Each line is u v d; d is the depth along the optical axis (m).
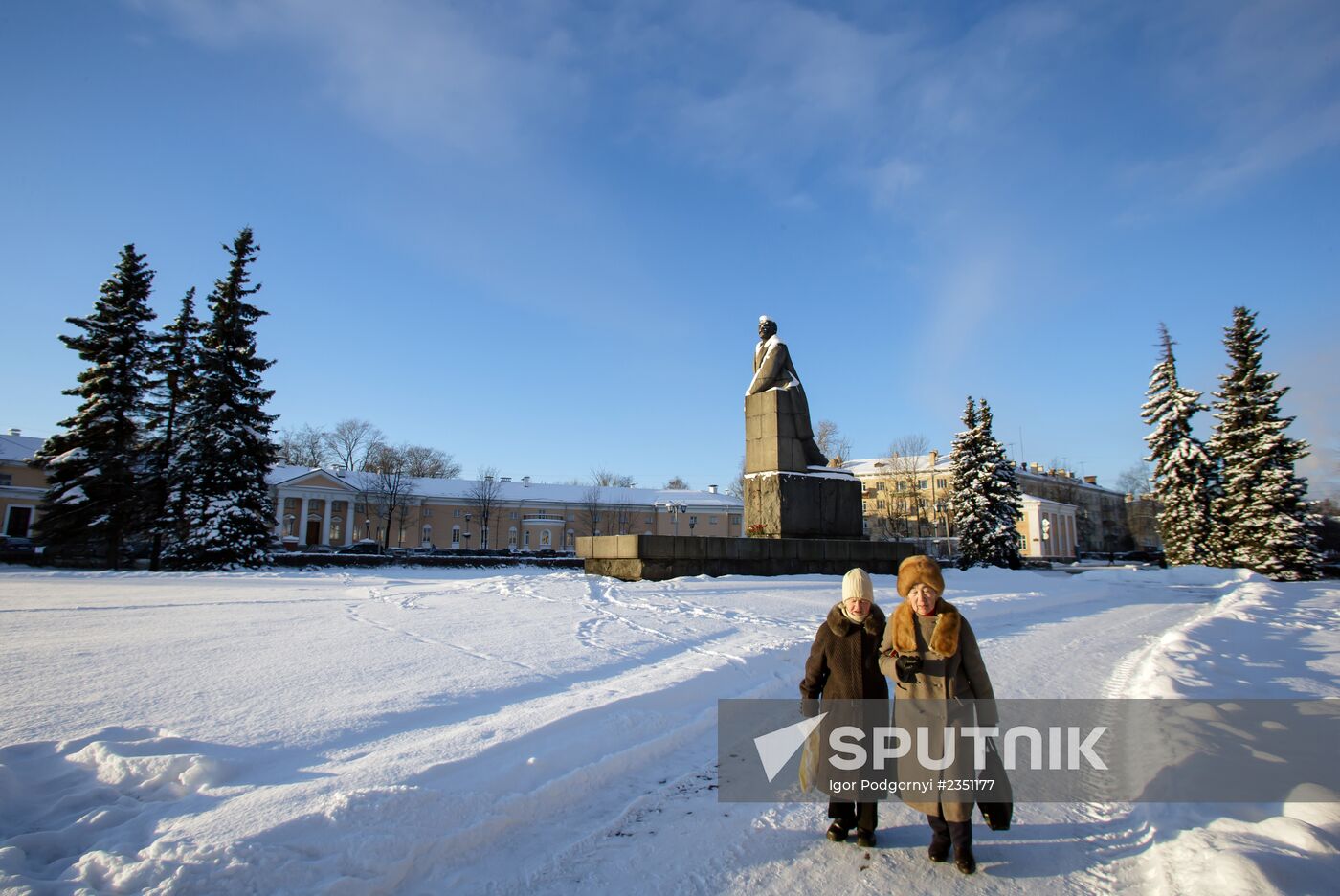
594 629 10.20
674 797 5.06
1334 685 8.73
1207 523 38.62
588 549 18.09
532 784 4.91
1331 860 3.85
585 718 6.05
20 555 35.88
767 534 18.83
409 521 75.50
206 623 10.31
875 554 19.67
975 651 4.19
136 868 3.38
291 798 4.18
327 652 8.20
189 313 34.84
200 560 29.67
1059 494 97.44
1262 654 11.12
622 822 4.64
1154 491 41.03
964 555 47.03
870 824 4.32
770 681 8.09
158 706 5.90
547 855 4.18
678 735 6.21
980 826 4.67
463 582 17.12
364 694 6.46
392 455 83.50
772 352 19.88
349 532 71.69
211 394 31.41
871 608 4.48
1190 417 39.75
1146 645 11.85
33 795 4.28
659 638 9.79
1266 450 37.00
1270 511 36.75
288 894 3.41
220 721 5.60
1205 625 13.71
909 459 67.94
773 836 4.48
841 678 4.38
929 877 3.94
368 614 11.41
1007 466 47.06
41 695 6.09
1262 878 3.54
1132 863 4.11
